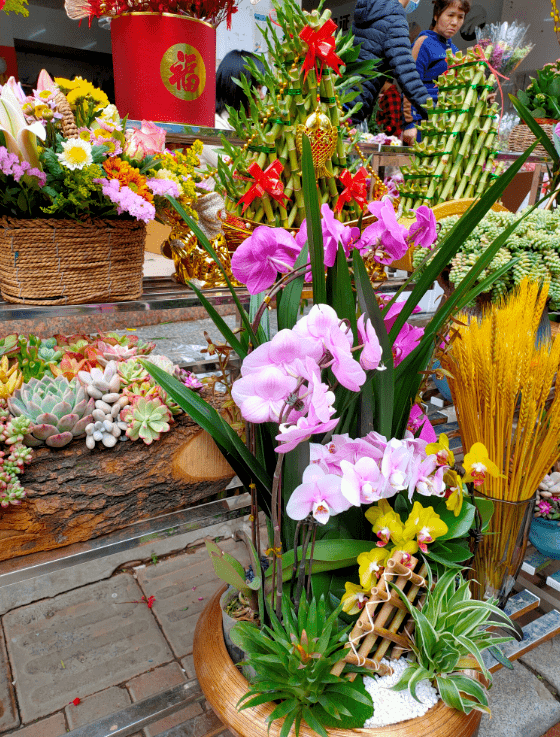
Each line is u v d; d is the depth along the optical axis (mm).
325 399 554
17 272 986
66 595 1579
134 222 1065
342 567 855
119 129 1123
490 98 1570
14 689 1272
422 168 1629
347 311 729
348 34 1175
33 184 953
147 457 1023
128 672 1324
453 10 2510
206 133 1381
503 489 1086
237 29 2719
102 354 1200
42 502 924
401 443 744
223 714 800
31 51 6555
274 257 711
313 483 681
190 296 1154
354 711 741
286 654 746
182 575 1675
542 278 1197
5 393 1012
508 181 621
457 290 766
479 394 1057
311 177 622
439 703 786
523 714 1244
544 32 4910
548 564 1438
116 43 1332
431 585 842
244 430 884
